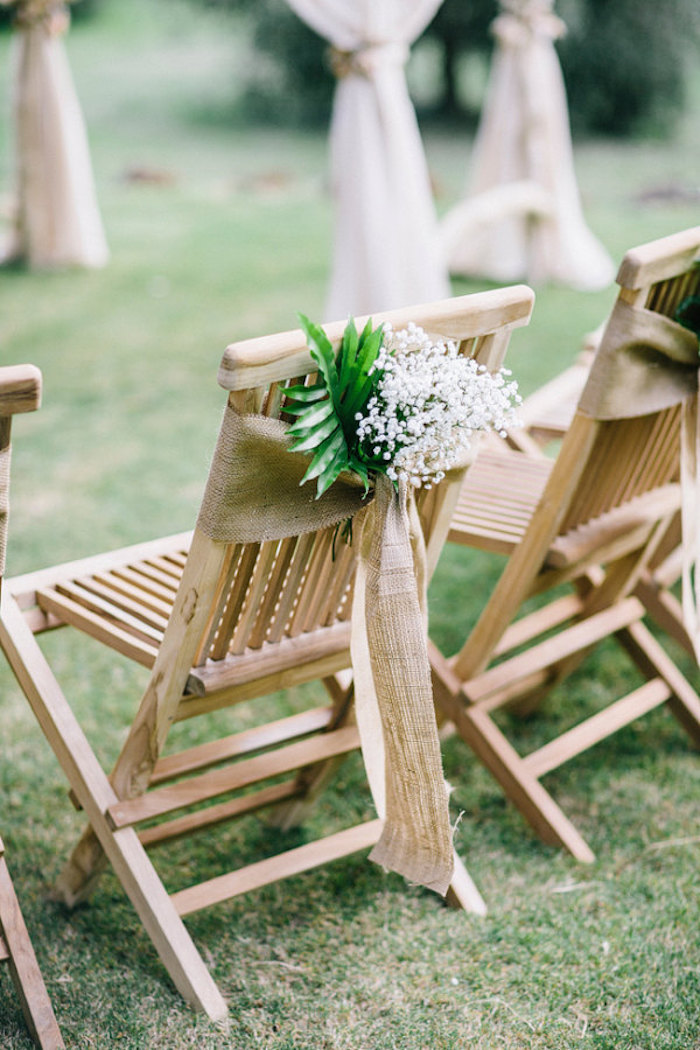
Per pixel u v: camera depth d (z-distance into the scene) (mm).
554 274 6531
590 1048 1841
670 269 1956
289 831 2395
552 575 2318
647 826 2434
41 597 2092
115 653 3002
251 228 7988
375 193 4742
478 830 2402
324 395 1618
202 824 2141
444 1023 1890
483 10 12227
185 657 1784
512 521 2352
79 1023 1861
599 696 2916
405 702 1774
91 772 1925
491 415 1659
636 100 12266
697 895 2213
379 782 1941
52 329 5582
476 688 2371
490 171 6480
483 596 3330
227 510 1620
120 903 2174
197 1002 1890
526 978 1987
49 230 6680
